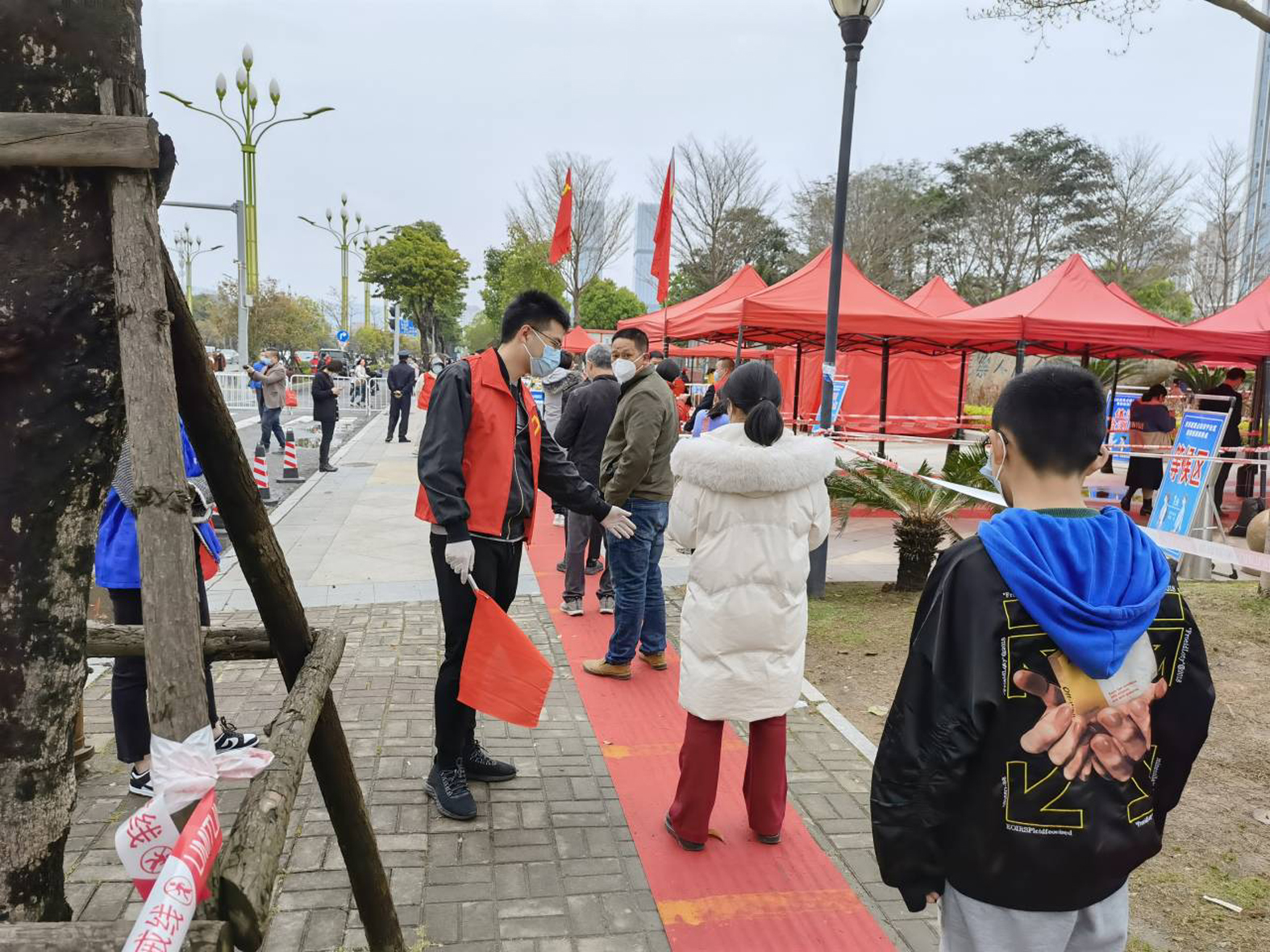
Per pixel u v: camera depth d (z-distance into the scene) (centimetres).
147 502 131
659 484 469
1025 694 145
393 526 920
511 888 290
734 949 264
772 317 984
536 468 345
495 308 4828
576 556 600
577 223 3244
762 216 3653
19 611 135
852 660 534
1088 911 154
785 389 2002
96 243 135
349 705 436
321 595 645
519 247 3409
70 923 116
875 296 1085
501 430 321
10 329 130
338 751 217
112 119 128
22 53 128
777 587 303
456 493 305
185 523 134
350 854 228
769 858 315
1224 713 448
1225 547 434
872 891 296
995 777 147
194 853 121
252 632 243
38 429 134
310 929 264
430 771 361
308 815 328
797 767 390
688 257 3553
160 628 131
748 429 298
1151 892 300
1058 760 145
